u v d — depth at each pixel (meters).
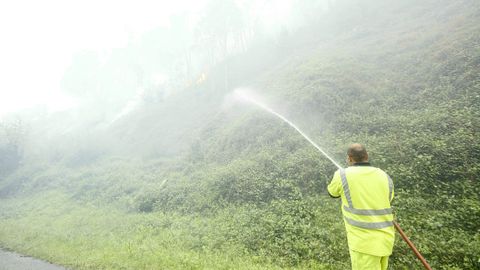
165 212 10.62
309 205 7.79
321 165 9.30
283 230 6.84
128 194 13.98
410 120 10.64
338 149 10.09
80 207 13.32
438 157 7.79
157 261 5.78
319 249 5.79
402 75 15.15
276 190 9.13
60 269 5.94
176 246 6.92
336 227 6.43
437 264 4.85
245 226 7.50
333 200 7.82
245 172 10.74
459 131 8.46
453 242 5.23
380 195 2.84
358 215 2.83
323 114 13.65
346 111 13.37
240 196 9.64
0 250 7.52
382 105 13.14
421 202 6.73
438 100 11.57
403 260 5.01
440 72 13.30
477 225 5.66
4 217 12.84
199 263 5.61
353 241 2.81
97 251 6.77
